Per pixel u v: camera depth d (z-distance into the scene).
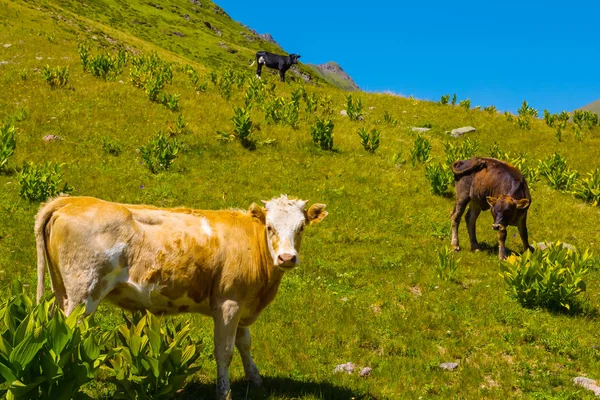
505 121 28.62
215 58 92.31
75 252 5.78
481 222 16.12
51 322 4.74
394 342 8.80
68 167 15.76
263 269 6.44
